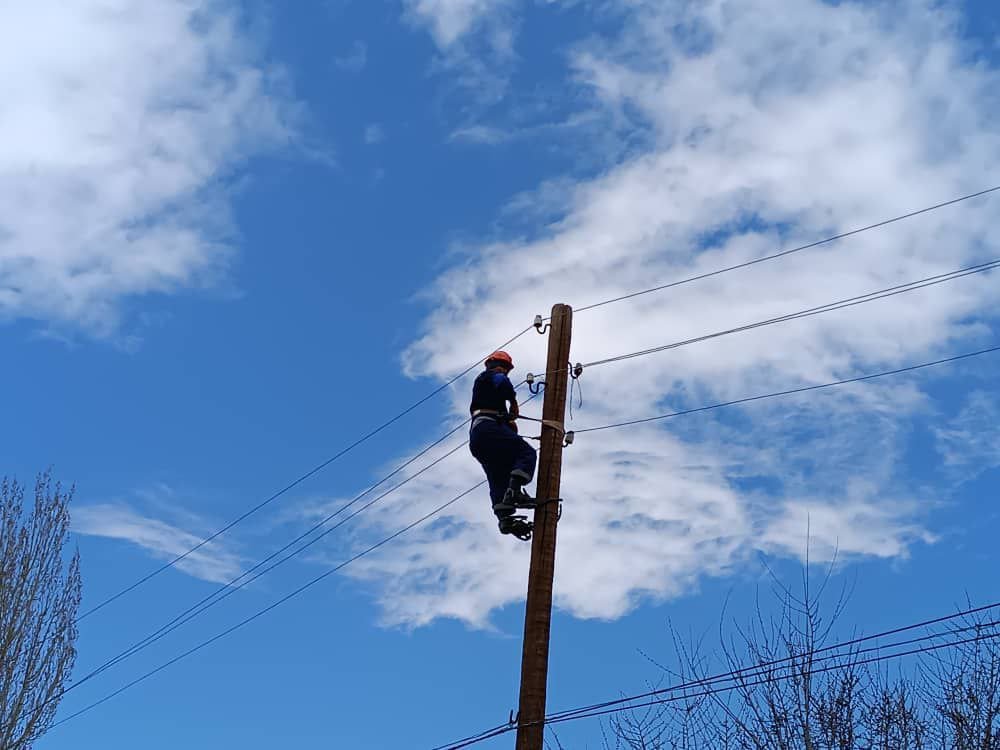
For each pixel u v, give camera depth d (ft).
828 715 37.40
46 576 71.20
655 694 39.01
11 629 68.39
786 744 36.94
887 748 36.70
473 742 37.32
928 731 37.29
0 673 67.15
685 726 38.34
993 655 37.99
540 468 35.81
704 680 39.06
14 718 66.44
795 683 38.24
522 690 33.86
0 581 69.15
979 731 36.35
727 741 37.78
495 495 35.53
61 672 69.67
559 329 37.58
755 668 38.86
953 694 37.65
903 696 38.19
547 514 35.19
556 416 36.35
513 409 36.55
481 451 35.78
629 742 38.29
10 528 71.26
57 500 74.38
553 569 34.83
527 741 33.12
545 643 34.12
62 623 70.90
